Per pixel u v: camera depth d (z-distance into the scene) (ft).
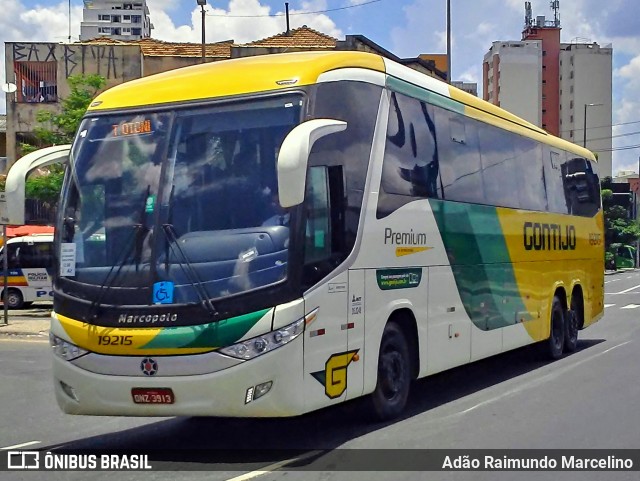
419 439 26.86
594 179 58.70
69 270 25.14
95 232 25.05
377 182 28.35
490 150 39.47
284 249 23.49
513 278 41.45
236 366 22.71
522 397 35.09
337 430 28.50
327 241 25.14
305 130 22.31
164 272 23.68
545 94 357.61
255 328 22.82
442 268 33.24
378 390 28.91
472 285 36.19
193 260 23.59
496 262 39.17
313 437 27.43
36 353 55.67
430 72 124.36
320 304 24.49
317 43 124.57
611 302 105.09
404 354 30.55
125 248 24.39
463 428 28.66
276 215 23.77
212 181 24.44
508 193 41.42
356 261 26.66
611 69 357.00
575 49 356.38
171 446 26.53
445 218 33.68
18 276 96.43
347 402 29.53
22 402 36.47
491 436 27.32
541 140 47.73
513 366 45.83
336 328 25.38
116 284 24.12
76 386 24.32
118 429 30.12
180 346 22.94
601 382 39.11
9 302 96.37
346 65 27.37
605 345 56.03
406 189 30.48
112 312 23.91
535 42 341.62
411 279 30.53
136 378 23.34
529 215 44.27
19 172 26.02
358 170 27.20
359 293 26.81
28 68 123.85
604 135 356.38
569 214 51.83
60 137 97.96
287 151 21.71
